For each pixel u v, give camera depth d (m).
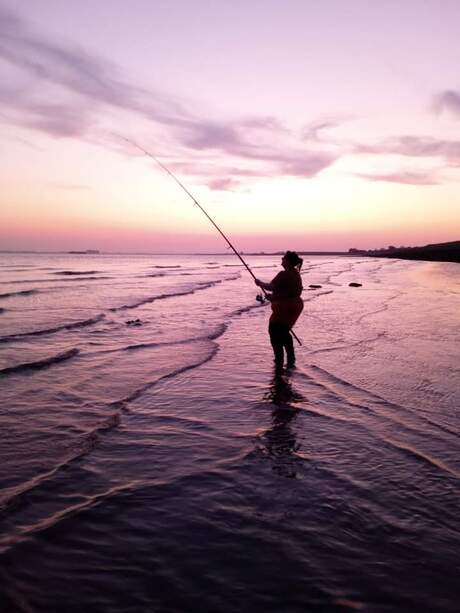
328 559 2.61
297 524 2.96
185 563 2.57
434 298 18.33
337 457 3.97
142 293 21.53
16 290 22.77
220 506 3.18
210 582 2.41
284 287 6.98
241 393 5.84
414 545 2.74
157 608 2.21
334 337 9.62
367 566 2.54
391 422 4.79
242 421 4.86
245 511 3.12
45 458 3.93
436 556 2.64
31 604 2.23
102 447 4.18
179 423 4.80
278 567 2.54
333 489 3.42
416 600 2.28
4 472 3.65
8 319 12.42
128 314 13.71
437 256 84.44
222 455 4.02
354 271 50.66
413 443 4.26
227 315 13.66
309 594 2.32
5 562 2.54
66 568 2.51
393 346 8.66
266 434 4.49
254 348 8.73
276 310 7.02
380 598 2.29
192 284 29.08
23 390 5.91
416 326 11.04
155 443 4.27
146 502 3.23
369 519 3.02
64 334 10.06
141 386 6.12
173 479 3.57
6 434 4.46
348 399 5.55
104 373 6.78
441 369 6.93
